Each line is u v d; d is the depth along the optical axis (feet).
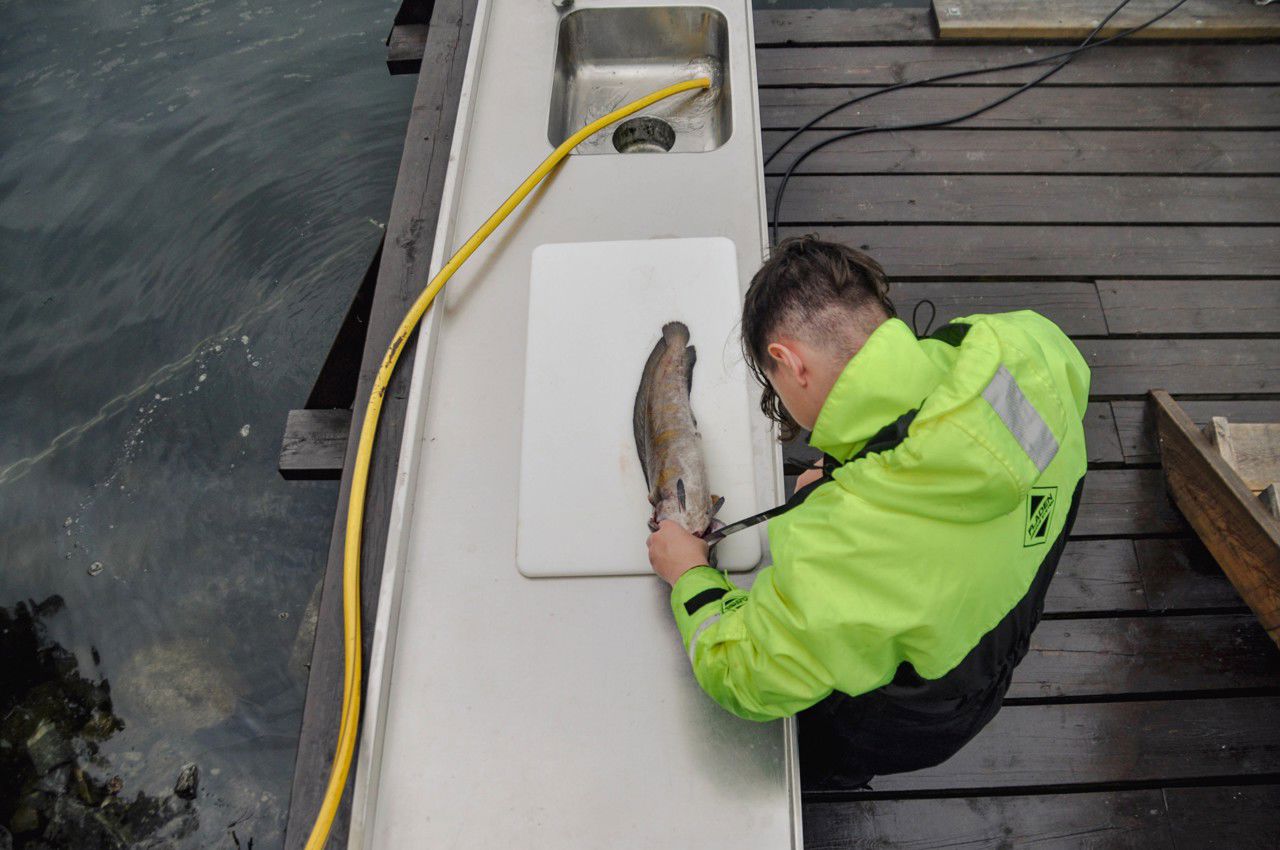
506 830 3.92
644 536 4.58
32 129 13.61
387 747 4.13
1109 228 8.70
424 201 7.61
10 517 10.43
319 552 10.07
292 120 13.52
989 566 2.97
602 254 5.55
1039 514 3.16
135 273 12.31
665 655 4.29
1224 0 9.88
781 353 3.19
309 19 14.62
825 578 2.93
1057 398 2.81
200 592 9.86
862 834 6.05
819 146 9.18
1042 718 6.45
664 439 4.70
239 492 10.49
